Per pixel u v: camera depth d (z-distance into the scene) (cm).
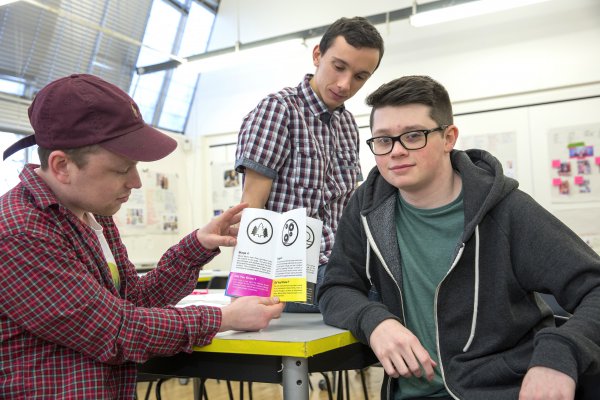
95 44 520
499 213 111
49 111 90
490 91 460
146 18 560
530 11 448
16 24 450
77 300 86
